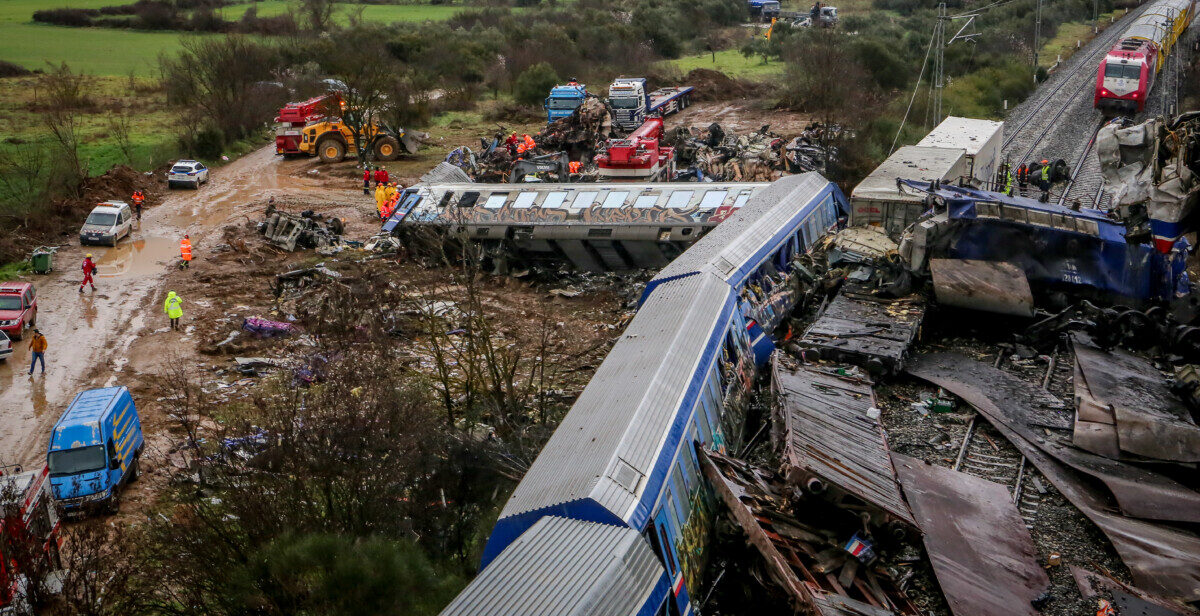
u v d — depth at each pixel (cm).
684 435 1688
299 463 1884
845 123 5375
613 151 4369
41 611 1612
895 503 1714
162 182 5609
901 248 2811
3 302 3372
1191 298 2594
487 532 1844
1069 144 5453
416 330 3181
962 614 1488
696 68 8969
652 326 2091
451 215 3772
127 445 2364
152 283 3909
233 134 6600
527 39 9456
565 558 1299
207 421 2650
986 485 1930
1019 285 2617
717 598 1628
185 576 1727
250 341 3231
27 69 9331
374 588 1549
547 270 3756
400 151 6159
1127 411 2103
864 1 14300
